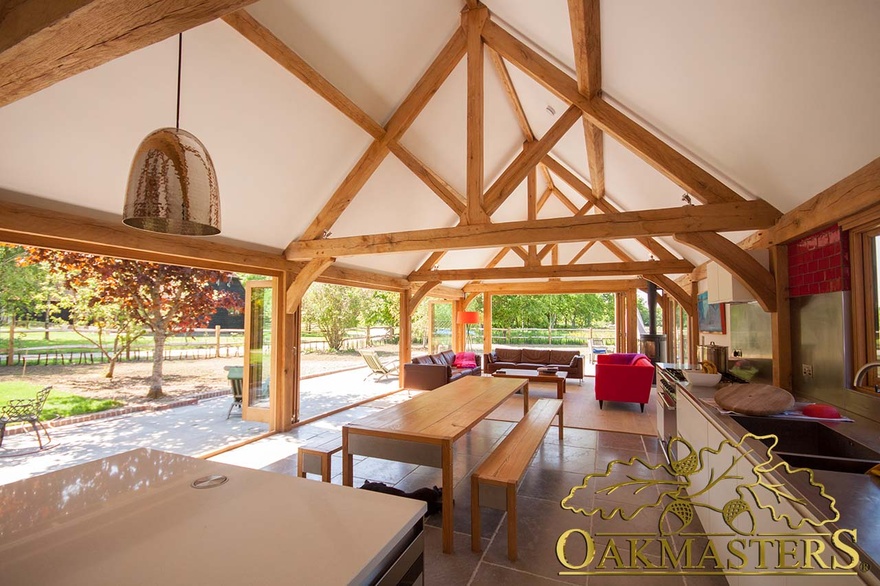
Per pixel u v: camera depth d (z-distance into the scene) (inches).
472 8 174.1
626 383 264.5
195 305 335.3
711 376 143.8
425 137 228.7
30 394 305.6
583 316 650.8
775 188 124.0
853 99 76.3
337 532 46.2
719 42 89.0
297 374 233.1
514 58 165.6
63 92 110.0
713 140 123.9
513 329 599.2
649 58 110.8
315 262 211.8
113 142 127.8
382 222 259.8
